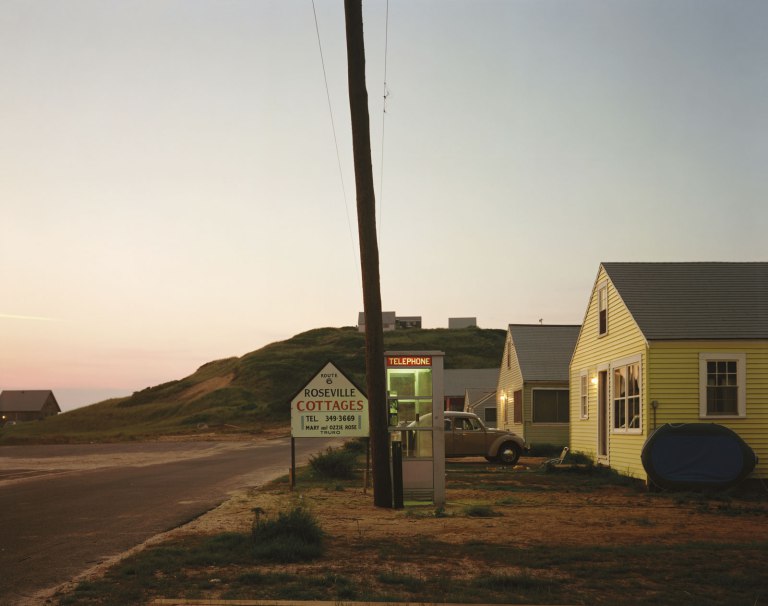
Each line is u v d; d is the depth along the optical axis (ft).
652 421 66.39
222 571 28.53
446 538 36.50
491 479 72.49
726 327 68.13
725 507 52.01
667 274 78.95
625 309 73.77
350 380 58.80
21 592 25.55
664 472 61.72
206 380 408.67
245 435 205.67
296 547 31.14
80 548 33.86
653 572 28.99
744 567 29.96
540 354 125.08
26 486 65.00
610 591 26.02
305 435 58.59
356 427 58.39
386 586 26.12
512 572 28.68
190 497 54.44
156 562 29.58
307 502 50.34
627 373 73.36
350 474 71.56
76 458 114.93
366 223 49.52
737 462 61.77
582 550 33.27
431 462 50.78
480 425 95.55
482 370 229.04
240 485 63.93
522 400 121.08
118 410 367.86
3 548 33.88
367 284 49.88
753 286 76.28
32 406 546.67
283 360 395.55
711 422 65.87
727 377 66.95
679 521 44.78
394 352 51.39
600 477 74.13
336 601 23.65
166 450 136.56
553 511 48.44
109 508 48.14
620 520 44.32
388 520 43.01
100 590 25.36
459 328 500.33
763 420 65.92
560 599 24.57
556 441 119.75
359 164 49.70
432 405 51.19
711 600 24.89
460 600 24.00
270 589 25.64
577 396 96.17
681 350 66.85
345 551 32.71
